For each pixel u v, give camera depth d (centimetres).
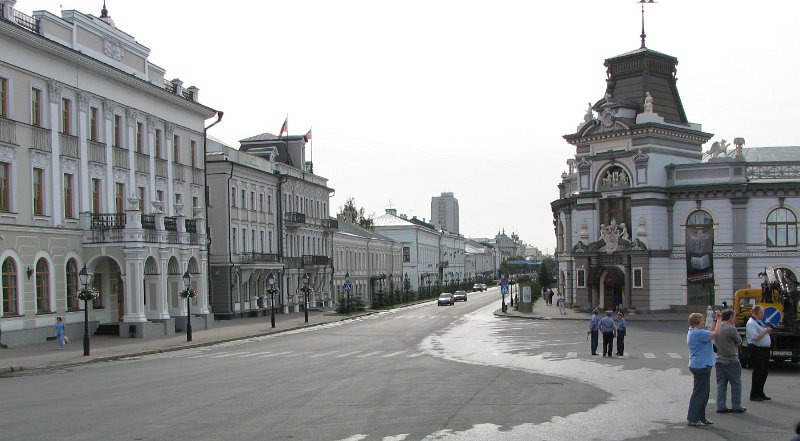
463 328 4831
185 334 4422
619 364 2589
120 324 4134
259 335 4553
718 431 1330
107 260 4388
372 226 12688
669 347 3344
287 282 7219
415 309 7944
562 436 1298
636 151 5834
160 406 1662
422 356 2950
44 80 3853
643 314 5700
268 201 6944
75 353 3216
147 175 4794
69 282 4041
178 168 5216
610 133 5947
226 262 6022
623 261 5853
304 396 1800
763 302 2464
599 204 6088
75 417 1529
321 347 3525
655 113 5919
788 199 5519
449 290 13250
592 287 6156
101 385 2119
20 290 3616
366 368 2481
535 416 1495
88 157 4184
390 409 1591
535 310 6850
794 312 2403
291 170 7506
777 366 2448
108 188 4362
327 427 1389
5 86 3594
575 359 2789
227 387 1997
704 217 5725
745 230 5588
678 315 5584
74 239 4056
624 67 6231
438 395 1802
